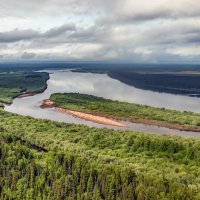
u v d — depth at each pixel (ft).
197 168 527.81
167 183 421.18
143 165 526.57
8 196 465.06
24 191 463.42
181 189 399.85
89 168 460.55
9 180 481.05
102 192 432.25
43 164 505.66
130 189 415.44
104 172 443.73
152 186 413.18
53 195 444.55
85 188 446.19
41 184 460.96
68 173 471.62
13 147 558.15
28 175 479.41
